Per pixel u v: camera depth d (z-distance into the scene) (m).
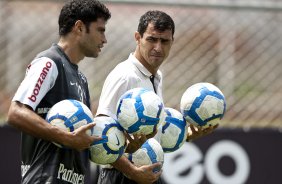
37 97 14.41
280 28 31.12
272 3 30.34
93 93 29.36
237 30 30.92
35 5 30.67
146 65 17.94
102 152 15.36
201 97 17.20
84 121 14.40
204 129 17.58
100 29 15.66
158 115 15.49
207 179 25.50
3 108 29.36
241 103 29.84
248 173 25.73
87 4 15.44
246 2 30.31
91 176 24.22
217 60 30.48
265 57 30.72
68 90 15.14
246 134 25.80
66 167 15.03
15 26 30.42
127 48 30.39
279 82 30.34
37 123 14.06
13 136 25.16
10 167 25.08
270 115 29.80
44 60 14.83
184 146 25.45
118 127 15.66
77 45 15.56
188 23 30.86
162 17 17.52
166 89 29.84
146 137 15.72
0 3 30.53
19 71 29.91
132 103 15.45
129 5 30.22
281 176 25.83
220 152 25.61
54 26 30.62
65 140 14.07
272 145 25.84
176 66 30.23
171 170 25.33
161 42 17.53
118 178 17.89
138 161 16.70
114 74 17.58
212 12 30.98
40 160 14.90
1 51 30.05
